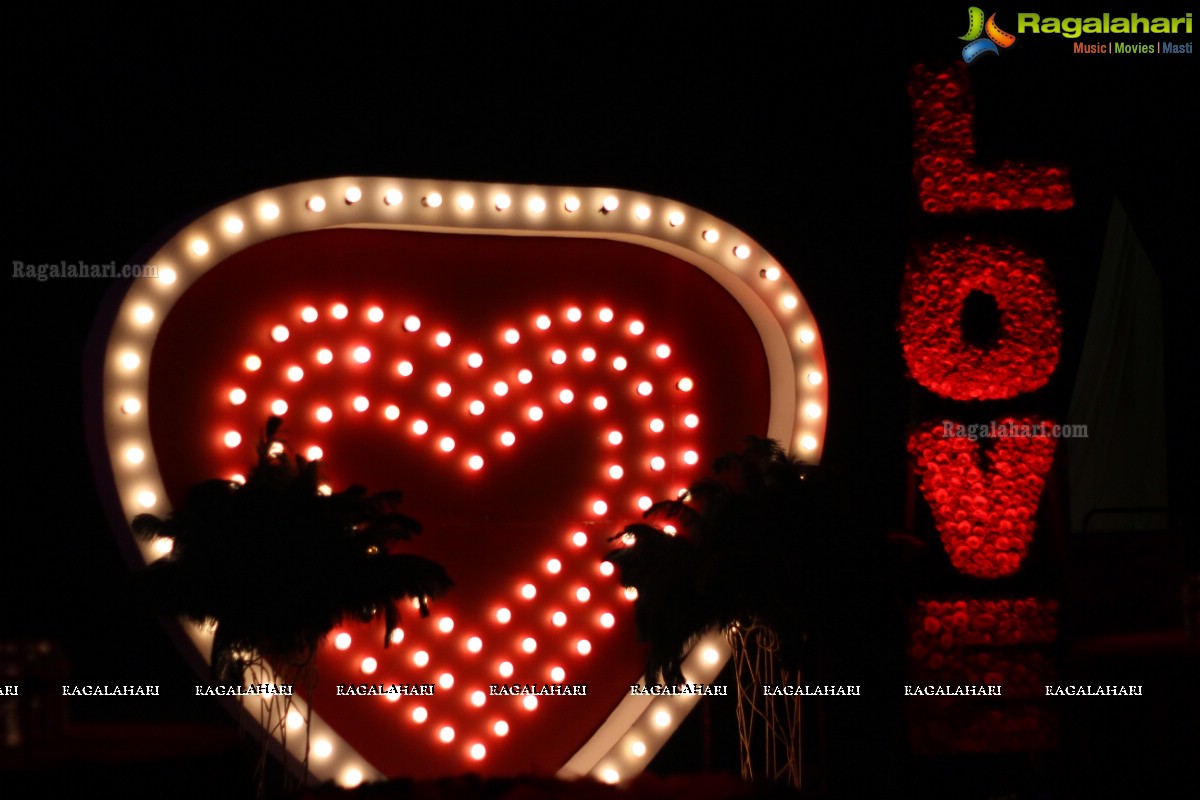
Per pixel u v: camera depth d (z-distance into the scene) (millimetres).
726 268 5785
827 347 5871
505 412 5688
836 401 6012
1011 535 5871
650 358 5898
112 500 5004
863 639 5105
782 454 5188
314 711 5316
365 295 5570
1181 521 5809
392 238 5637
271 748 5148
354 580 4469
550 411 5746
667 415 5895
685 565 4941
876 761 5871
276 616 4379
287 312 5461
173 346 5285
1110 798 4789
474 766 5480
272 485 4562
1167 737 4559
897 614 5566
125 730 4043
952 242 5953
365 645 5418
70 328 5082
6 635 4922
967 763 5996
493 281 5746
